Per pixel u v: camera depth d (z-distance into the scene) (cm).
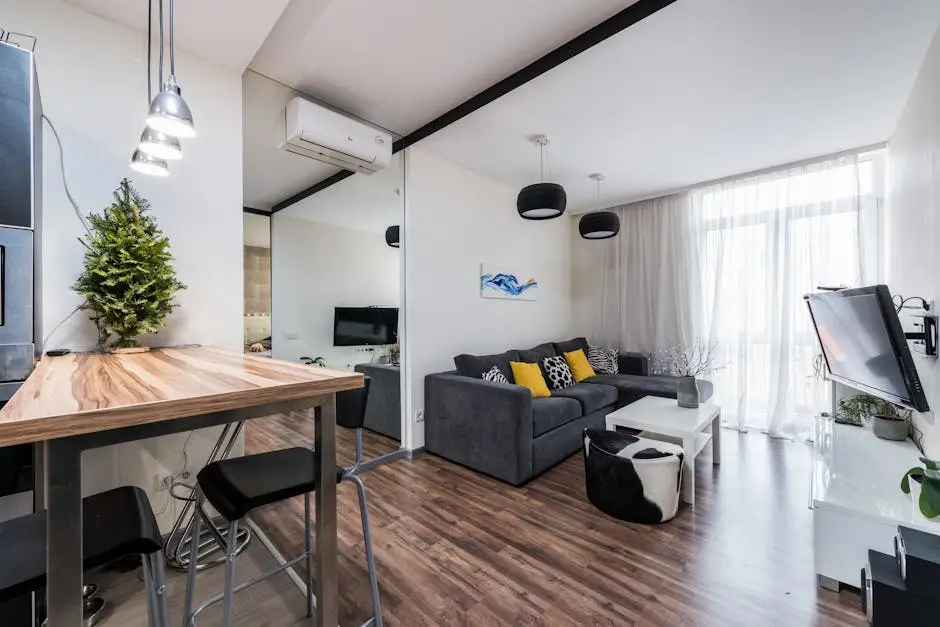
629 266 491
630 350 487
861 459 211
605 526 220
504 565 185
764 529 216
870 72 228
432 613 156
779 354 375
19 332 128
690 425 260
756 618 153
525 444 273
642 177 402
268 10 178
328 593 109
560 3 182
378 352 350
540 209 299
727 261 409
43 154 166
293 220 304
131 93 190
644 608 158
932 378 200
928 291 211
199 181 210
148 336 194
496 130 301
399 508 240
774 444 351
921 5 178
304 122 246
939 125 194
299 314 310
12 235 128
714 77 234
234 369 119
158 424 80
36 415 64
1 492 131
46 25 169
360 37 205
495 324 422
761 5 179
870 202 337
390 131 312
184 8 176
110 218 170
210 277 213
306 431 227
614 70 227
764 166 372
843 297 195
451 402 313
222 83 218
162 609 99
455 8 185
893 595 117
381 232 333
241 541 202
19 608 126
